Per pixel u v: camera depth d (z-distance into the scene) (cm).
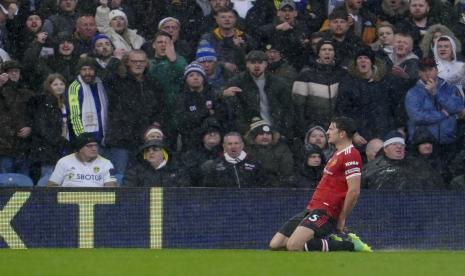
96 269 3400
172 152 5228
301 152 5312
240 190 4859
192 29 5953
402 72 5597
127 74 5378
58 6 5894
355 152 4234
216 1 5975
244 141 5238
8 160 5272
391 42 5912
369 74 5503
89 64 5306
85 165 5069
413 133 5475
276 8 6141
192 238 4831
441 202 4953
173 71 5472
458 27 6106
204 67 5581
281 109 5484
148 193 4825
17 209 4759
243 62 5756
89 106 5312
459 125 5538
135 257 3822
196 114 5347
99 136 5338
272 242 4366
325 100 5500
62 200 4784
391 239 4919
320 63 5525
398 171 5156
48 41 5550
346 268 3459
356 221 4900
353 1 6034
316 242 4238
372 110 5497
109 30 5756
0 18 5747
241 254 3962
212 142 5238
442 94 5503
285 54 5825
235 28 5894
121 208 4806
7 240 4753
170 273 3297
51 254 3956
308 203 4741
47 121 5272
